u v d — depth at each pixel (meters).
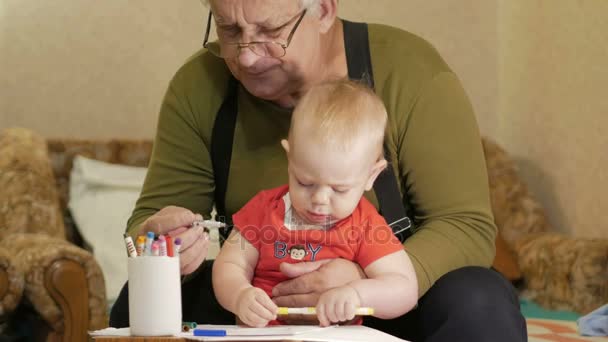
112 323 2.05
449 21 4.64
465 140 2.03
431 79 2.06
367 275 1.75
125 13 4.44
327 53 2.04
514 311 1.75
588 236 3.88
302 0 1.87
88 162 3.96
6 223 3.53
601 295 3.44
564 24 4.04
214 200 2.22
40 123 4.40
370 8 4.57
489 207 2.03
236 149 2.09
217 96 2.12
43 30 4.40
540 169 4.29
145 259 1.53
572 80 3.98
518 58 4.48
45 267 3.06
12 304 3.01
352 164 1.67
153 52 4.46
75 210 3.87
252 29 1.85
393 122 2.02
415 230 2.04
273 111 2.04
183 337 1.48
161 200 2.16
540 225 4.03
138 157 4.07
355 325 1.64
